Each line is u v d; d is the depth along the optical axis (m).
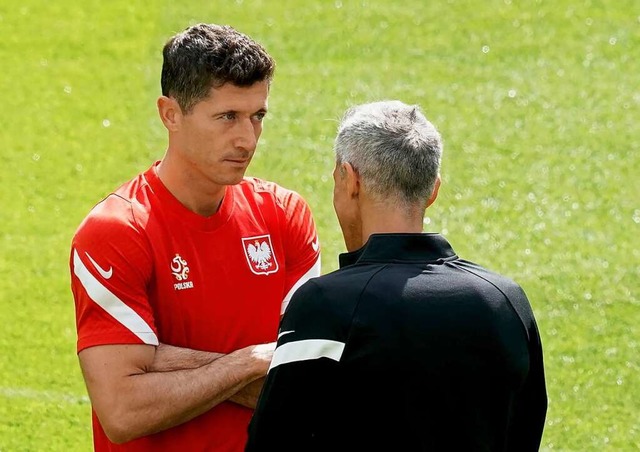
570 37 42.81
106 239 12.87
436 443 11.09
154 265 13.07
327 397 11.02
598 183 33.91
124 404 12.69
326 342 10.94
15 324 27.69
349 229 12.05
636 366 24.95
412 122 11.73
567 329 26.59
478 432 11.22
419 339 10.95
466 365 11.09
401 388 10.92
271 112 38.75
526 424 11.95
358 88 40.34
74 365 25.81
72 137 38.53
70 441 22.53
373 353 10.89
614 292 28.19
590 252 30.19
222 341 13.47
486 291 11.40
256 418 11.23
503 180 34.28
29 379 25.16
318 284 11.26
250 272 13.62
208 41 12.56
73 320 27.92
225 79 12.50
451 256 11.70
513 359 11.35
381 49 42.97
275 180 34.69
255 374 13.03
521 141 36.53
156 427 12.77
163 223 13.19
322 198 33.59
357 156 11.66
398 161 11.50
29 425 23.14
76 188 35.38
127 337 12.77
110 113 40.03
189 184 13.18
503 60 41.69
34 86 42.06
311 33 44.28
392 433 10.97
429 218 32.28
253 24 45.16
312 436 11.12
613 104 38.44
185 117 12.80
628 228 31.41
